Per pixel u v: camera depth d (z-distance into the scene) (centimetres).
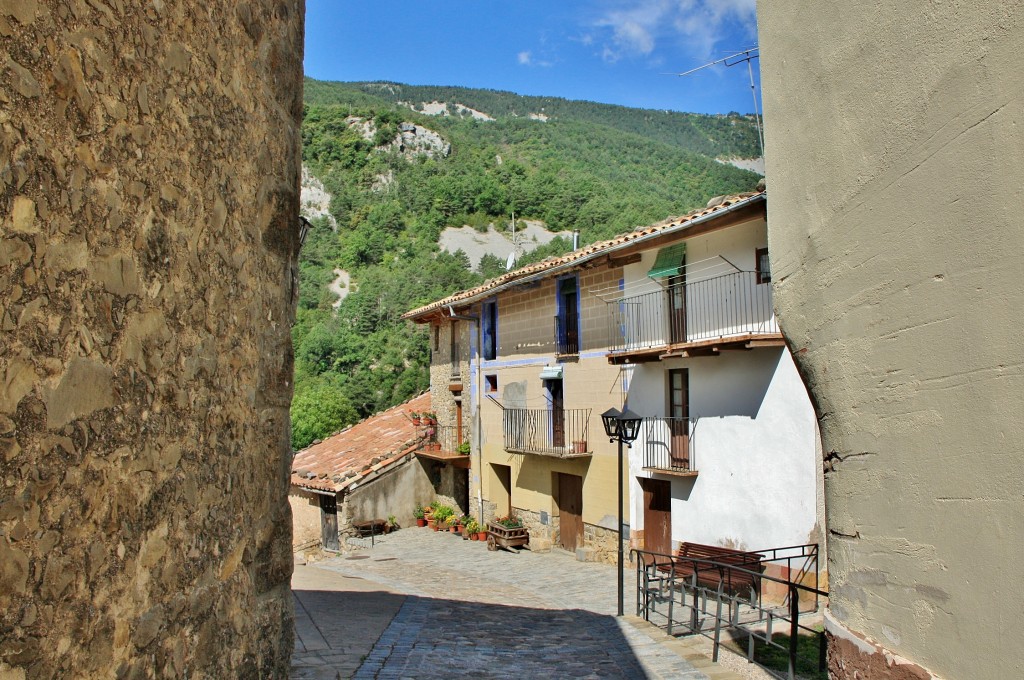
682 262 1310
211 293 269
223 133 281
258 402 311
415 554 1759
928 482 217
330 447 2420
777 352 1120
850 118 252
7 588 166
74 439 190
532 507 1817
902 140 226
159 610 228
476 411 2078
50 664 179
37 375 177
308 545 2106
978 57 196
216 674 265
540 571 1491
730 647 788
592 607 1090
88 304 197
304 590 1082
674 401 1368
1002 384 188
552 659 729
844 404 260
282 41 343
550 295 1759
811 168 276
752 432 1163
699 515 1270
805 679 650
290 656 335
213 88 274
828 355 269
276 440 329
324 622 820
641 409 1441
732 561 1148
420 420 2238
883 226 236
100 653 198
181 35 251
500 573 1488
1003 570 188
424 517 2130
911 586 225
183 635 242
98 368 201
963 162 202
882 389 238
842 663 262
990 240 192
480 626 895
